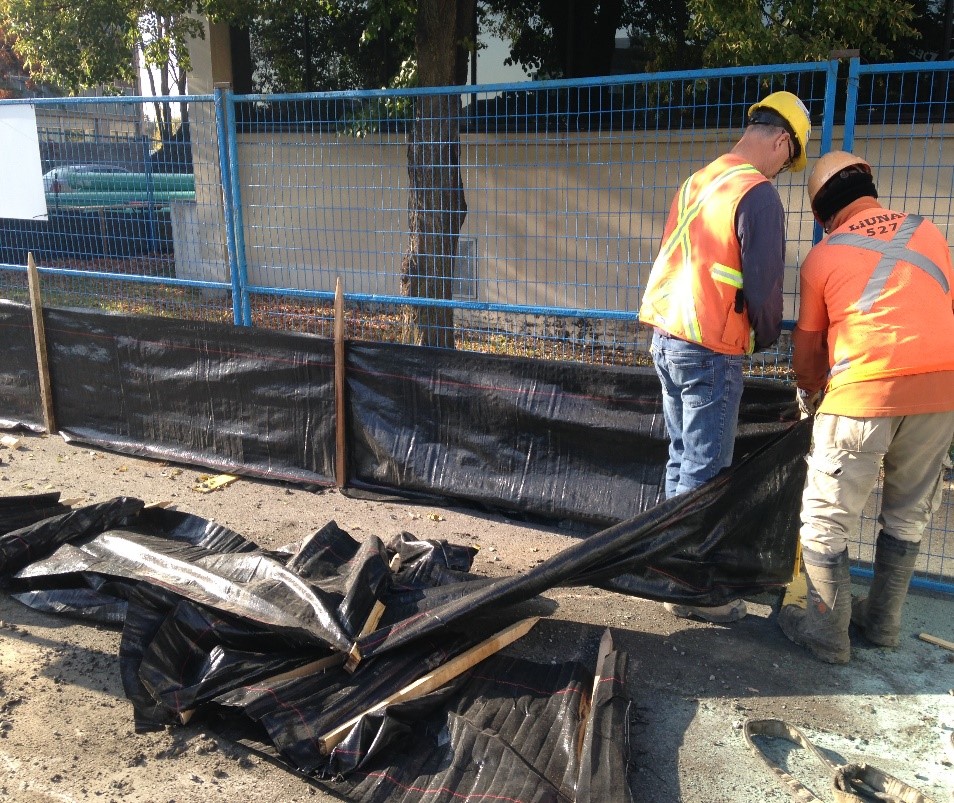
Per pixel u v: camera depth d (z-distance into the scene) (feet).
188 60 33.30
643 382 14.64
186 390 19.15
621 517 15.07
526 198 27.84
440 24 21.93
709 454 12.17
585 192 27.99
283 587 11.57
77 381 20.65
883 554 12.00
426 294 22.29
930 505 11.84
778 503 12.98
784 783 9.48
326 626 10.85
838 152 11.84
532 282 28.91
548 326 23.77
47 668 11.60
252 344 18.12
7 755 9.87
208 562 12.52
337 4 32.07
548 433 15.69
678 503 11.91
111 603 12.77
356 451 17.72
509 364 15.84
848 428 11.09
